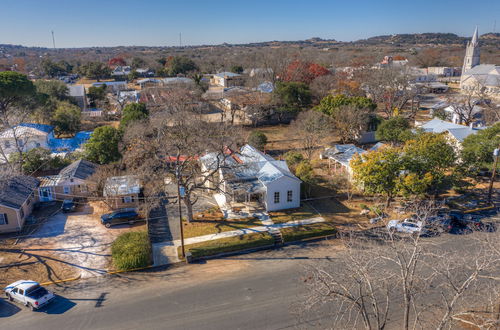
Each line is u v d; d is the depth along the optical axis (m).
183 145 35.12
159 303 23.81
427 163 34.84
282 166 42.16
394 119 53.66
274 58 111.69
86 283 26.23
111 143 47.53
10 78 63.03
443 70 145.50
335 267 26.94
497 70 98.69
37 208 38.19
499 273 23.88
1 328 21.53
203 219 35.84
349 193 40.88
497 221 33.69
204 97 91.06
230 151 42.25
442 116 71.06
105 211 37.91
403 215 35.12
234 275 27.08
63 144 56.28
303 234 32.19
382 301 23.27
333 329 19.53
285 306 23.23
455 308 21.09
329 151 50.69
